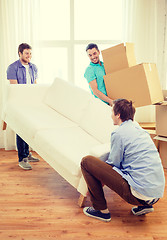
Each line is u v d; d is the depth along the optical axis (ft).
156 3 11.76
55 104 9.89
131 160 5.83
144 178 5.59
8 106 9.52
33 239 5.86
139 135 5.86
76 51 12.94
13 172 9.86
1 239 5.83
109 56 9.18
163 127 9.95
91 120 8.77
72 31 12.64
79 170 6.71
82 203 7.22
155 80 8.98
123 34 12.10
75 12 12.60
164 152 10.24
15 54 12.09
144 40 12.14
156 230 6.25
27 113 9.04
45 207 7.27
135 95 8.73
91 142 8.10
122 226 6.39
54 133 7.99
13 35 11.94
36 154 12.15
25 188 8.49
